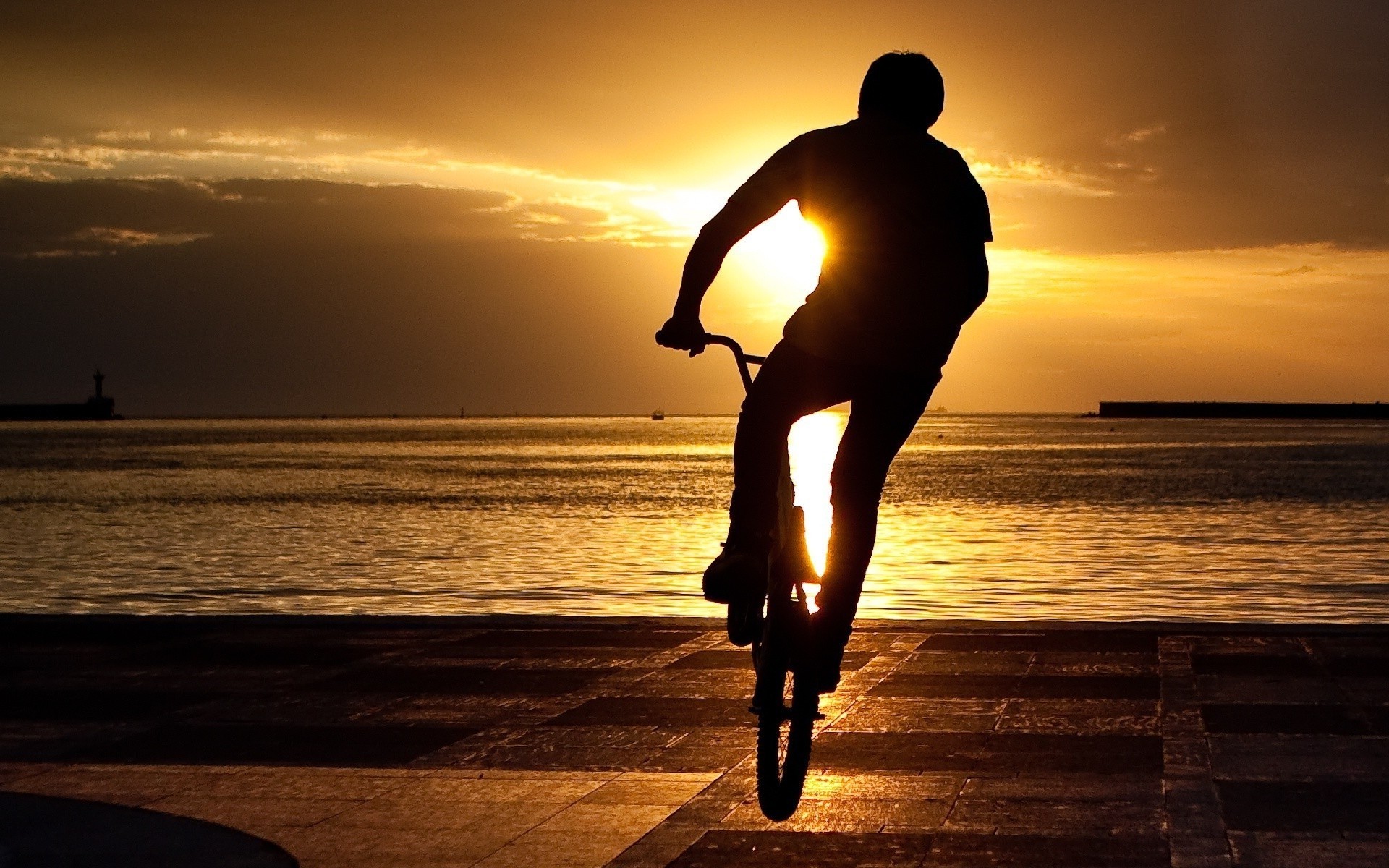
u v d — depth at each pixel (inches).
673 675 364.8
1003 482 3206.2
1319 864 203.9
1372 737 280.8
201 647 422.9
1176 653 382.0
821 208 146.5
